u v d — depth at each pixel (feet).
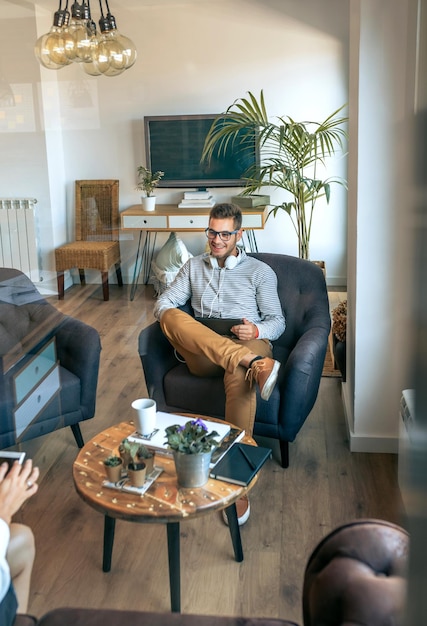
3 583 3.40
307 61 11.89
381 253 6.42
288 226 12.23
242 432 5.50
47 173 10.95
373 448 7.02
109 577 5.19
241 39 11.76
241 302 7.29
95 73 11.34
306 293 7.50
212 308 7.34
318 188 11.47
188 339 6.77
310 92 12.07
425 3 0.96
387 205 6.27
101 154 11.46
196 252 11.82
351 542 2.88
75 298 10.84
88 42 11.18
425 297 0.90
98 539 5.69
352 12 6.96
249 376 6.47
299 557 5.44
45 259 10.93
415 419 0.99
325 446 7.25
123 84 11.63
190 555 5.47
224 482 4.83
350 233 7.50
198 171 11.78
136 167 11.54
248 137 11.80
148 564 5.36
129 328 9.97
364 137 6.14
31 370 7.22
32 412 7.04
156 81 11.73
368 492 6.36
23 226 10.71
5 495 4.11
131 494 4.71
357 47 6.28
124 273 11.38
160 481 4.85
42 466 6.79
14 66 10.91
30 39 10.87
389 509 6.02
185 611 4.85
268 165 11.83
